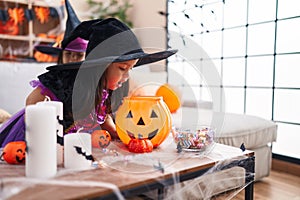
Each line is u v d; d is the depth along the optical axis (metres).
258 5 2.23
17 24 2.76
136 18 3.18
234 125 1.67
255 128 1.72
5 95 2.00
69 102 1.01
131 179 0.72
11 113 1.99
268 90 2.21
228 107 2.48
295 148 2.07
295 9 2.01
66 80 1.01
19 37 2.69
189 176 0.82
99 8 3.08
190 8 1.42
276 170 2.09
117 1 3.19
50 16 2.87
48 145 0.71
